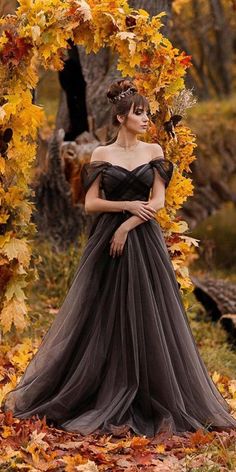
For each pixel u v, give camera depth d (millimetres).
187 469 4984
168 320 5832
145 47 6461
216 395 6043
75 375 5715
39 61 6617
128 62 6586
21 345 7551
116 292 5805
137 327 5730
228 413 5930
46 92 17812
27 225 6664
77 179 10000
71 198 10328
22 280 6648
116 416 5602
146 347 5727
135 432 5578
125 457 5211
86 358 5727
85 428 5543
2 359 7234
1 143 6395
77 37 6340
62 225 10680
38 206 10602
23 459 5082
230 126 21594
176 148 6684
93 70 10242
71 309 5824
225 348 9031
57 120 11266
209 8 22844
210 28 23938
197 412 5789
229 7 21969
